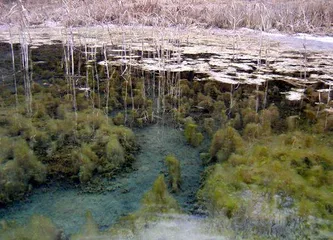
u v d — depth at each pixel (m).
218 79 5.62
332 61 6.99
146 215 2.46
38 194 2.89
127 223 2.41
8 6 9.39
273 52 7.83
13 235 2.25
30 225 2.38
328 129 3.88
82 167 3.10
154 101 4.81
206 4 11.55
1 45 8.11
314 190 2.66
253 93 4.99
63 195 2.88
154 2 10.30
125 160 3.37
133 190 2.94
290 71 6.16
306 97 4.93
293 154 3.19
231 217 2.41
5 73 5.97
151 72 6.08
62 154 3.41
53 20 10.67
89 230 2.32
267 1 10.93
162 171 3.21
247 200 2.56
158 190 2.65
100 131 3.74
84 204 2.75
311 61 6.95
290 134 3.65
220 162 3.27
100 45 8.12
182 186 2.97
